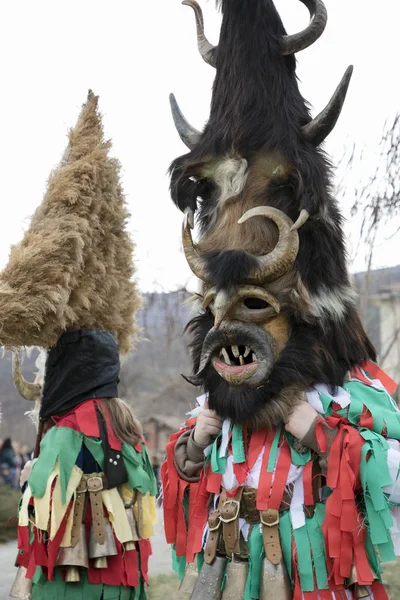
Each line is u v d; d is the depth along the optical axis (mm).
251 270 2027
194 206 2299
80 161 2947
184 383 15492
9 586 5629
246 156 2148
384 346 7316
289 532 2090
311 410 2088
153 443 22062
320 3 2143
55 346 2895
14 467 13703
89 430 2777
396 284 7422
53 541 2639
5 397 28078
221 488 2230
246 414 2104
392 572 4379
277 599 2035
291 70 2197
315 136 2123
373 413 2104
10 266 2752
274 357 2084
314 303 2090
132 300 3207
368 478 2004
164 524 2412
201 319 2299
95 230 2949
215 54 2283
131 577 2785
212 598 2135
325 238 2131
